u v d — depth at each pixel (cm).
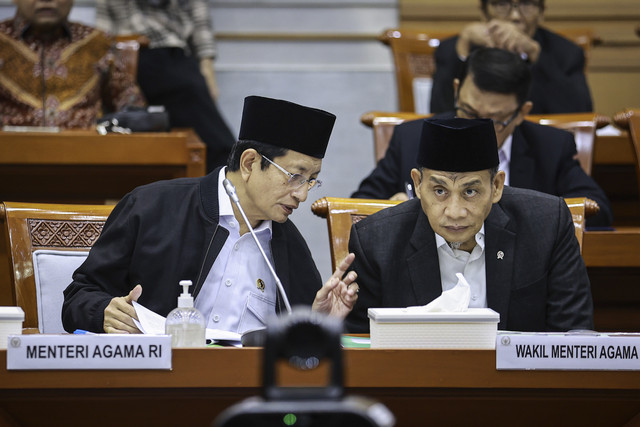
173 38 1641
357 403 250
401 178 1080
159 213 777
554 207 791
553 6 1917
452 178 691
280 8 1853
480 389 553
